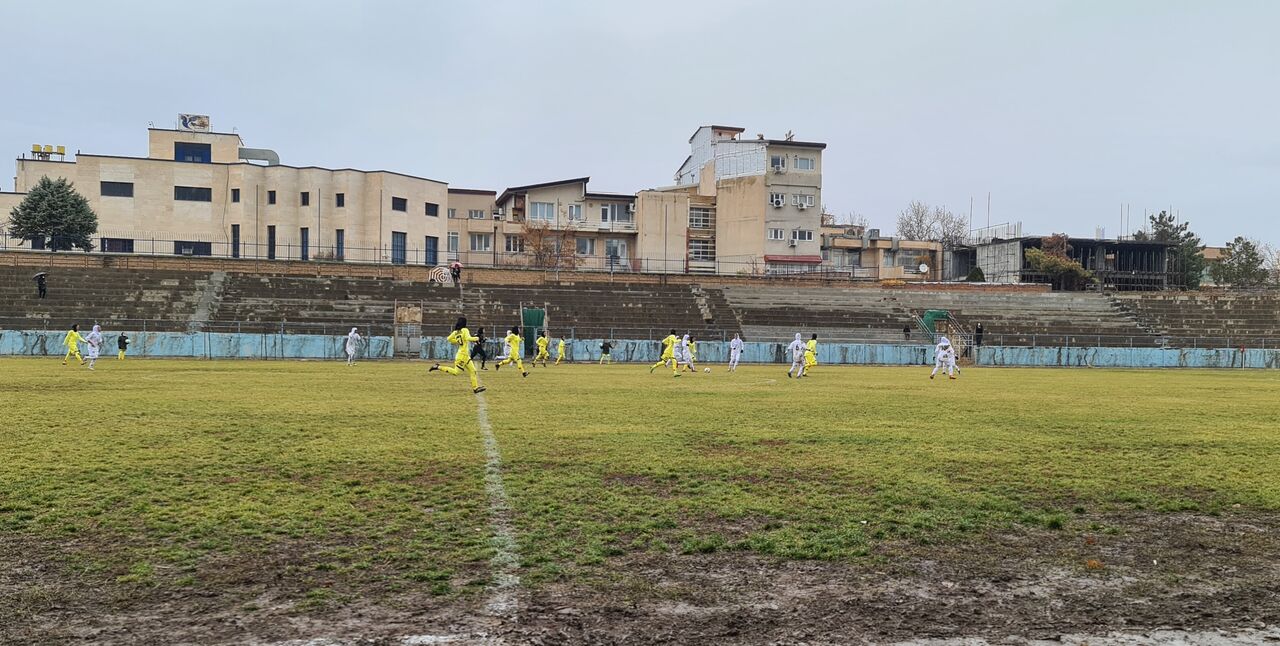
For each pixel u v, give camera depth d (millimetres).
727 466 10461
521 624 5246
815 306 56312
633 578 6145
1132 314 57500
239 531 7156
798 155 71438
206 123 69375
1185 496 9062
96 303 44594
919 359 48156
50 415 14828
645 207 69938
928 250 81250
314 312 47156
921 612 5574
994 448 12273
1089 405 19922
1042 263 67562
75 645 4820
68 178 59969
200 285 47906
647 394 21641
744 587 6000
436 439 12453
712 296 56156
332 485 9023
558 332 47969
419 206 64875
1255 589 6113
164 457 10516
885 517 7961
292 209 62031
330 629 5113
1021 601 5812
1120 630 5316
